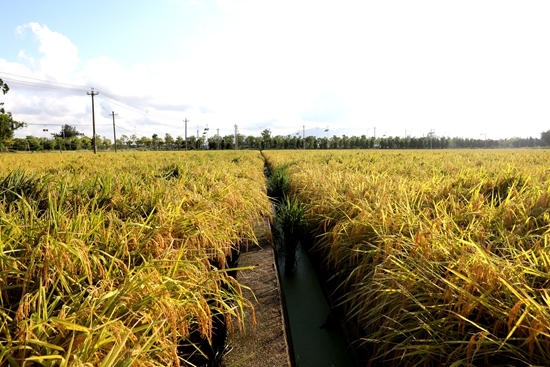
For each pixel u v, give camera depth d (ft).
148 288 6.29
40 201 12.30
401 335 7.48
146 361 5.18
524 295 5.74
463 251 7.52
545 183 15.61
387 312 8.11
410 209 11.85
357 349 9.80
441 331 6.45
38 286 6.15
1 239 6.47
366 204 13.56
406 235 10.37
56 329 5.29
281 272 17.16
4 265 6.36
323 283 14.69
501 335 6.18
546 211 10.32
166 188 14.84
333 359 10.57
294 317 12.98
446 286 6.79
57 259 6.13
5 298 6.08
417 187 16.30
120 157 65.67
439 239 8.68
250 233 16.47
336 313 12.34
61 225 7.55
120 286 6.41
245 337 9.20
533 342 5.41
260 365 8.12
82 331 5.07
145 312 6.20
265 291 11.70
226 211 15.12
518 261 6.82
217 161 45.03
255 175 31.45
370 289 8.72
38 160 53.78
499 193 15.89
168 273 7.65
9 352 4.63
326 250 14.94
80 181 16.02
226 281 9.14
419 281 7.60
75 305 5.80
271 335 9.23
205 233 10.69
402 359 7.03
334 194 17.53
